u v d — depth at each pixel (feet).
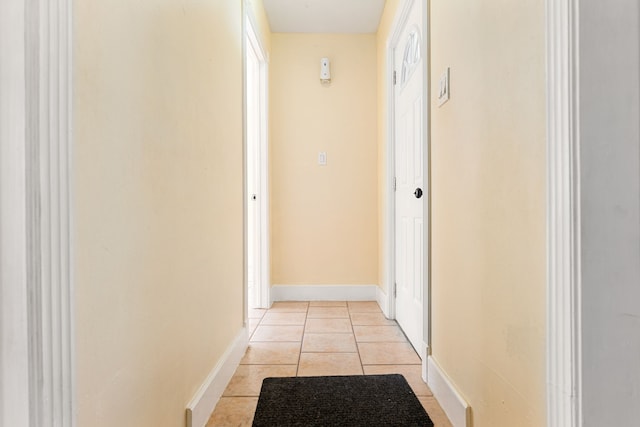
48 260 2.06
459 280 4.67
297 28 11.18
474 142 4.19
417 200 7.29
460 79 4.60
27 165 1.97
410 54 7.88
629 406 2.48
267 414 4.99
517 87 3.27
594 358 2.49
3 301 1.96
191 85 4.48
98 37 2.57
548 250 2.75
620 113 2.50
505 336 3.50
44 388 2.03
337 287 11.44
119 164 2.85
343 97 11.43
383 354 7.16
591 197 2.49
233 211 6.53
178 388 4.05
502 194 3.55
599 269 2.49
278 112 11.41
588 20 2.50
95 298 2.55
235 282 6.64
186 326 4.29
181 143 4.15
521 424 3.22
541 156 2.91
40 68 2.02
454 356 4.83
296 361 6.83
